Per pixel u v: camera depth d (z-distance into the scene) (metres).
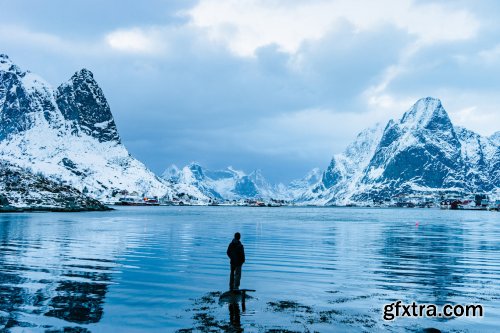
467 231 85.81
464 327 17.73
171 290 23.53
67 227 79.62
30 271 29.30
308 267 32.47
